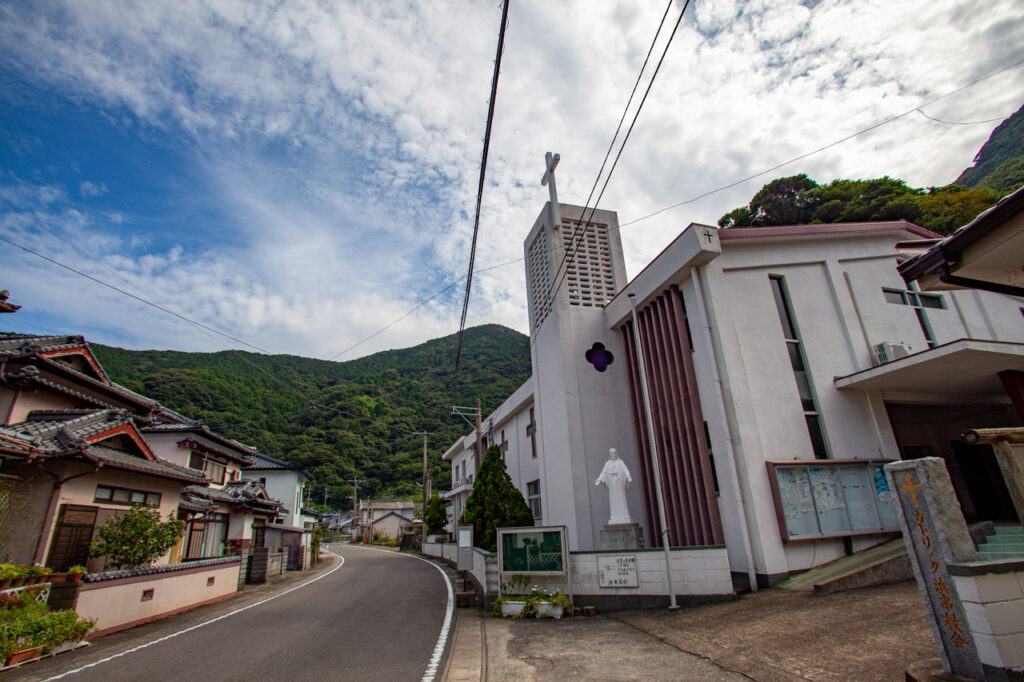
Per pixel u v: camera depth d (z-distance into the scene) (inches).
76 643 319.0
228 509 784.3
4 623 275.3
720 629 286.5
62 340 530.9
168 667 270.4
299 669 259.1
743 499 413.1
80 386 519.5
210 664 274.2
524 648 284.4
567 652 269.6
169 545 448.1
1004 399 536.1
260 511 836.0
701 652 248.2
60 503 401.1
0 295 441.7
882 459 458.6
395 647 301.6
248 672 256.4
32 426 422.9
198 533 699.4
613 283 666.8
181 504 578.9
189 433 783.1
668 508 500.7
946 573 161.6
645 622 328.8
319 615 428.8
